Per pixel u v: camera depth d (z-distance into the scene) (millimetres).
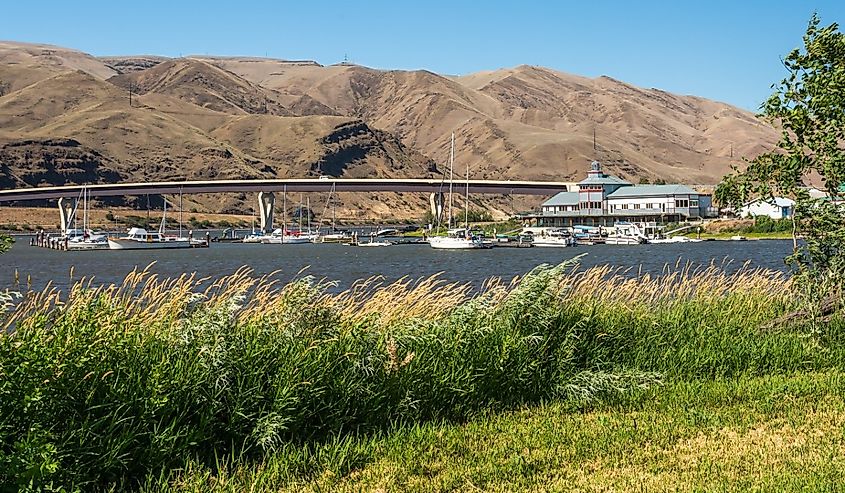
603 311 12812
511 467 8109
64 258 95250
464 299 13320
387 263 76625
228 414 8352
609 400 10570
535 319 11078
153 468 7621
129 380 7809
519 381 10406
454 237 122438
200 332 8867
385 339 9797
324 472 7953
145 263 81688
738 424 9531
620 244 120500
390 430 9156
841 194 13102
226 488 7430
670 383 11336
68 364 7406
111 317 8758
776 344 12820
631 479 7781
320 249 119625
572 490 7535
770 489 7395
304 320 9734
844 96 12383
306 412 8656
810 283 13305
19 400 6863
